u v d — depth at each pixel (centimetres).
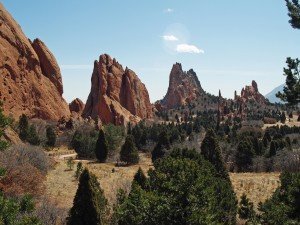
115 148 8619
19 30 14400
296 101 1730
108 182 5000
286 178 2506
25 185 3425
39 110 13488
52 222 2884
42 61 15200
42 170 4894
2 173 1505
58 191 4206
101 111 16425
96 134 9806
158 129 11931
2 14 13725
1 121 1525
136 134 11038
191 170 1856
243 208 3716
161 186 1894
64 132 11219
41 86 14100
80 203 2541
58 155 8744
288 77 1731
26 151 4738
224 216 2405
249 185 5500
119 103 17800
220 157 3312
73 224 2528
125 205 1956
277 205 2506
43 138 9538
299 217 2042
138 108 19212
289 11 1812
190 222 1748
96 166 6906
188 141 10012
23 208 1471
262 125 17388
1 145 1527
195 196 1798
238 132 12888
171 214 1780
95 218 2545
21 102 12838
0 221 1273
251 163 7681
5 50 13000
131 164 7469
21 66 13488
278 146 8275
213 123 17512
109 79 17900
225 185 2581
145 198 1853
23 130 8700
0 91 12025
